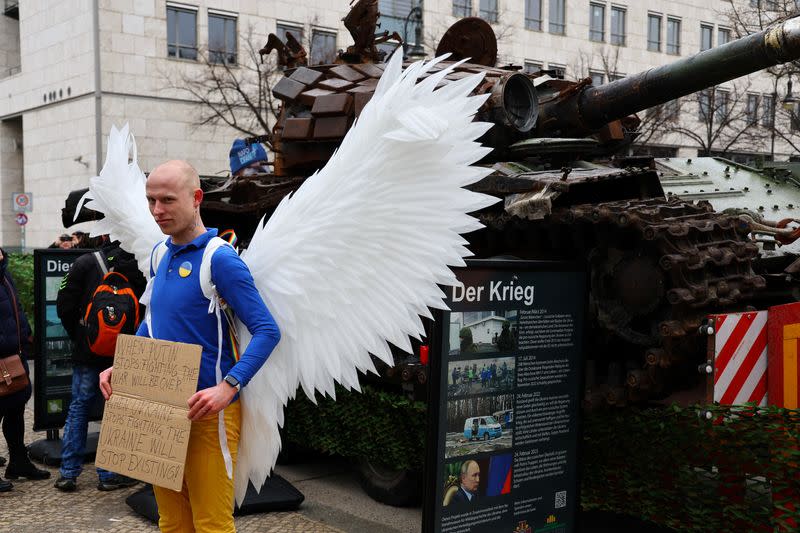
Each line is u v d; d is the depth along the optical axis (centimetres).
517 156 615
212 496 314
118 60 2522
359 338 310
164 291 319
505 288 401
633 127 752
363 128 313
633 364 475
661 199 516
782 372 429
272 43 776
